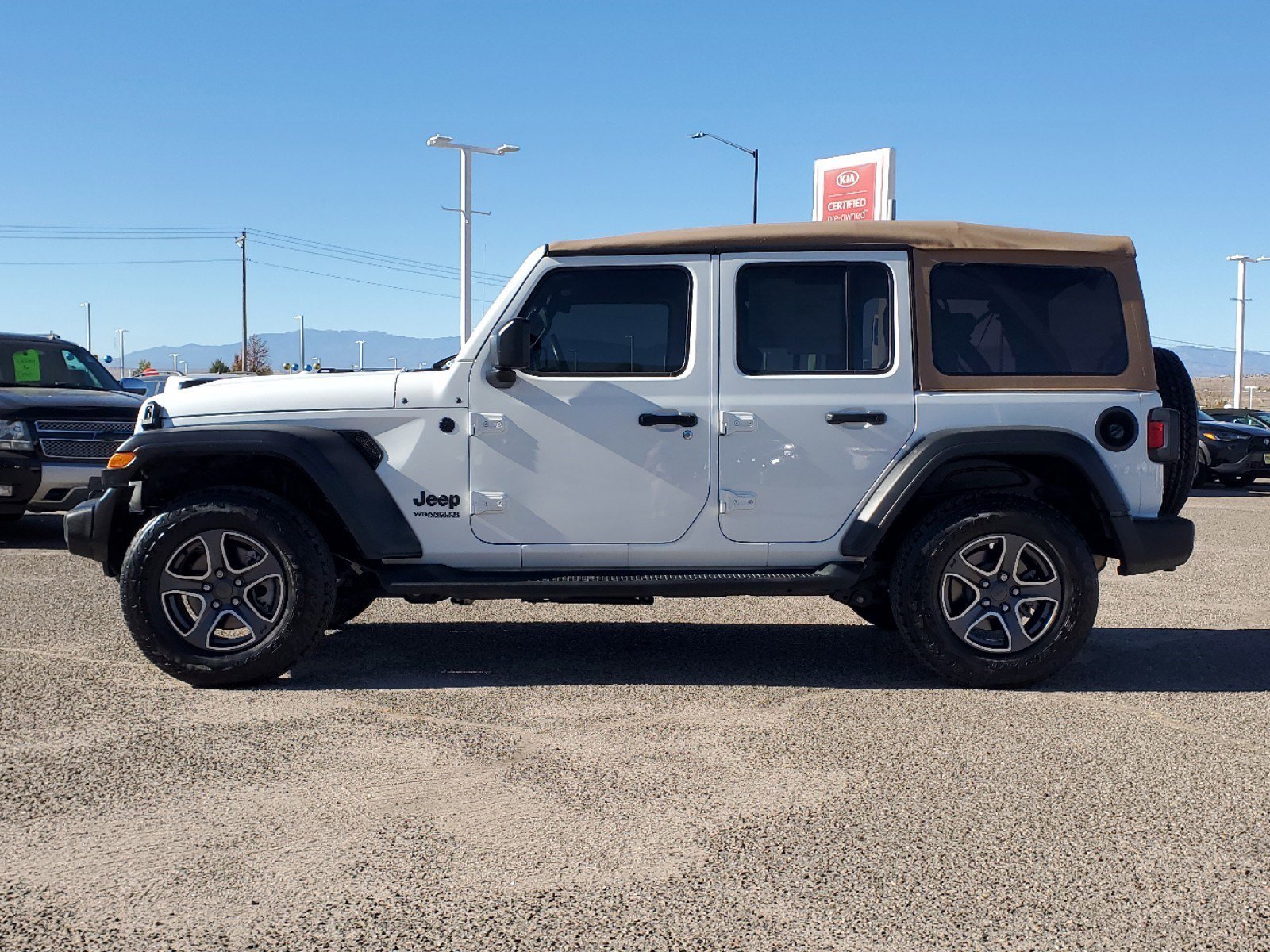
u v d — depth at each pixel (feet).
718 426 16.94
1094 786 12.50
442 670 18.02
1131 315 17.28
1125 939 8.95
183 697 16.12
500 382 16.93
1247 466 63.26
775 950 8.73
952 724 14.97
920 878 10.03
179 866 10.24
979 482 18.01
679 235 17.26
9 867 10.19
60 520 40.37
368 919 9.23
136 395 38.34
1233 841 10.94
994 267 17.26
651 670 18.08
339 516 17.02
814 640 20.63
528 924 9.14
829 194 102.12
